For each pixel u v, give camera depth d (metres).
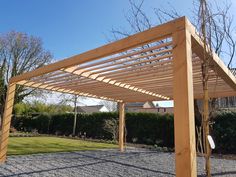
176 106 2.54
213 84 6.10
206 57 2.83
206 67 2.83
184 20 2.68
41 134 17.80
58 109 22.45
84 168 5.93
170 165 6.68
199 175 5.45
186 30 2.66
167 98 9.24
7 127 6.36
